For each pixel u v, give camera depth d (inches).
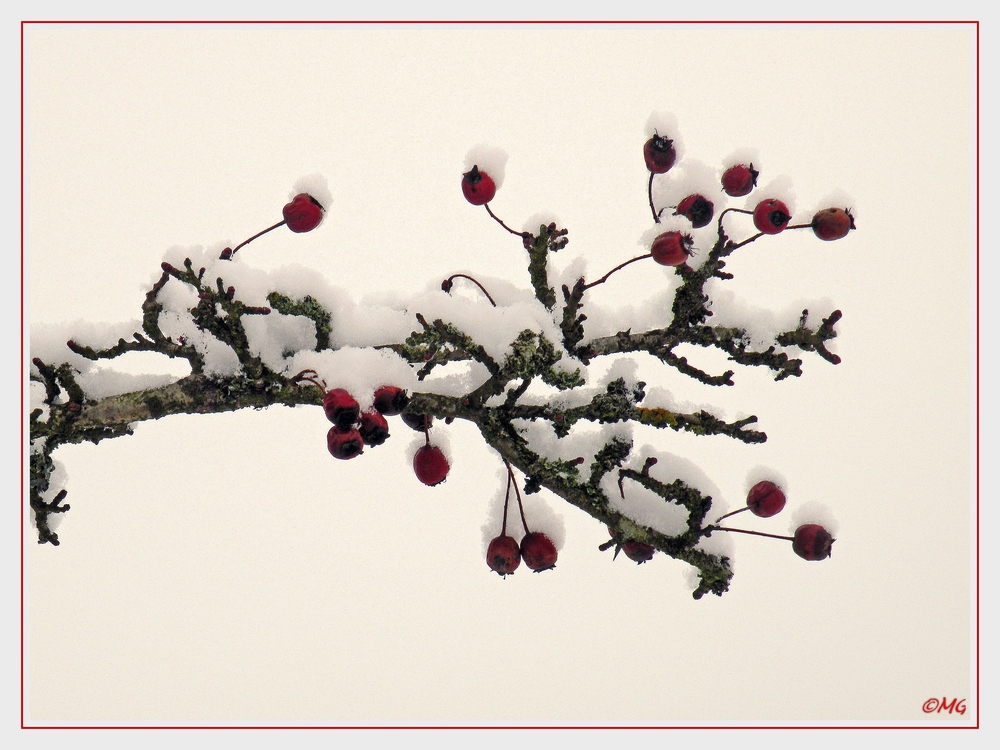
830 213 40.4
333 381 39.4
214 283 39.9
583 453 41.1
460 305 40.3
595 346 40.8
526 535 40.8
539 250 40.3
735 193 40.8
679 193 40.7
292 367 40.1
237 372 40.1
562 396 41.0
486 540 41.2
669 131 40.6
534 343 40.0
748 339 41.2
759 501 40.6
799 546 40.5
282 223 40.2
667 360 40.9
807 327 41.1
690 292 40.6
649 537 40.7
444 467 40.7
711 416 40.8
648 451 41.2
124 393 40.1
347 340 40.4
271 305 40.0
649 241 40.3
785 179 40.8
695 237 40.6
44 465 40.4
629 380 40.8
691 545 40.6
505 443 40.5
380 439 39.4
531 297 41.1
